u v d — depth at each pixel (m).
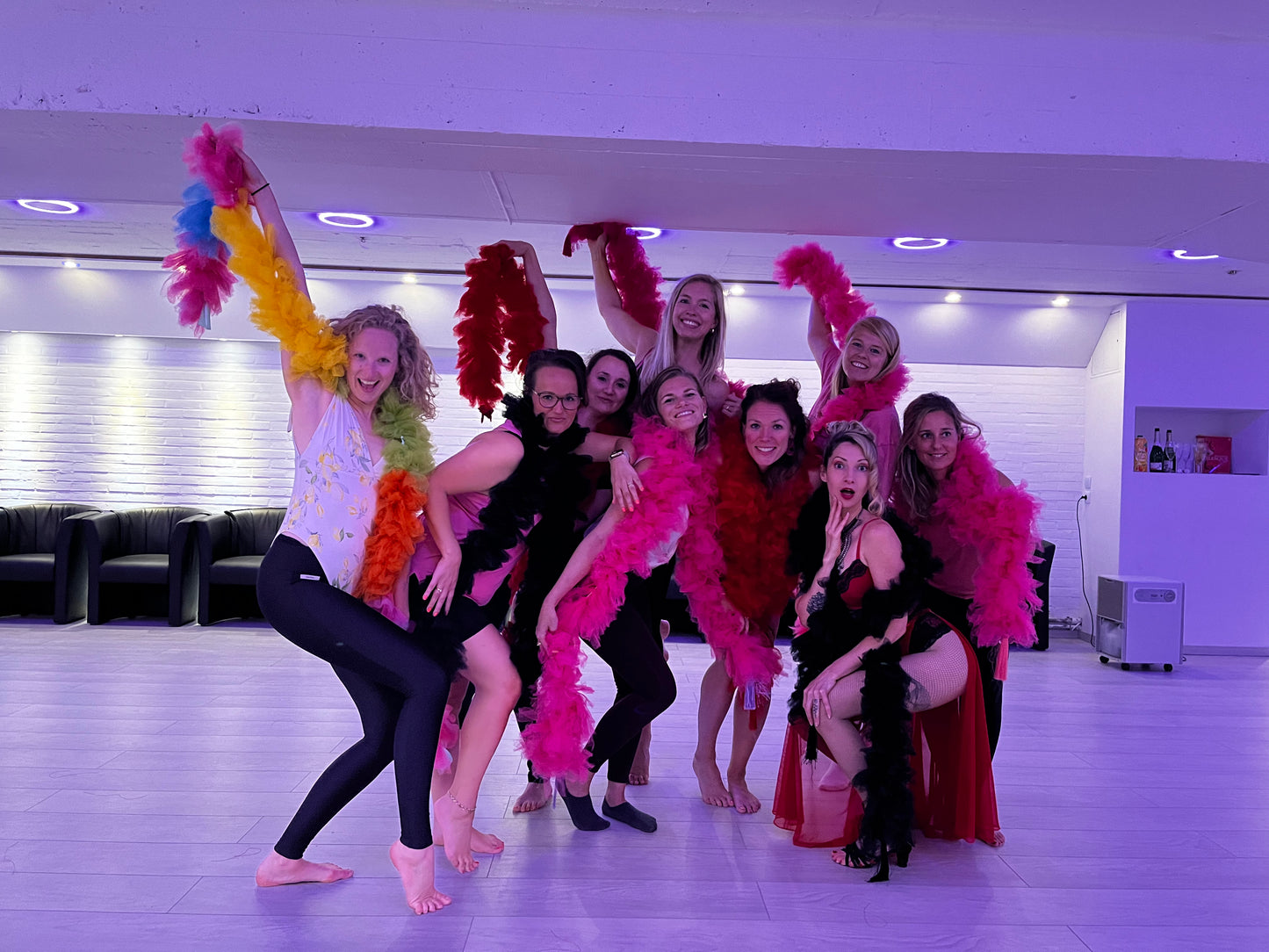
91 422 8.67
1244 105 2.99
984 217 3.77
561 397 3.09
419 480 2.83
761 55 2.94
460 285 8.12
